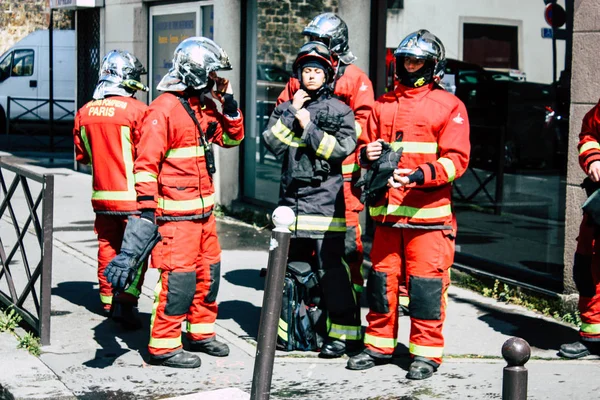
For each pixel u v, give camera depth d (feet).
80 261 28.89
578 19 22.11
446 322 22.72
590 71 21.88
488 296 25.27
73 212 37.35
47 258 20.21
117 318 21.65
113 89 22.41
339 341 19.92
